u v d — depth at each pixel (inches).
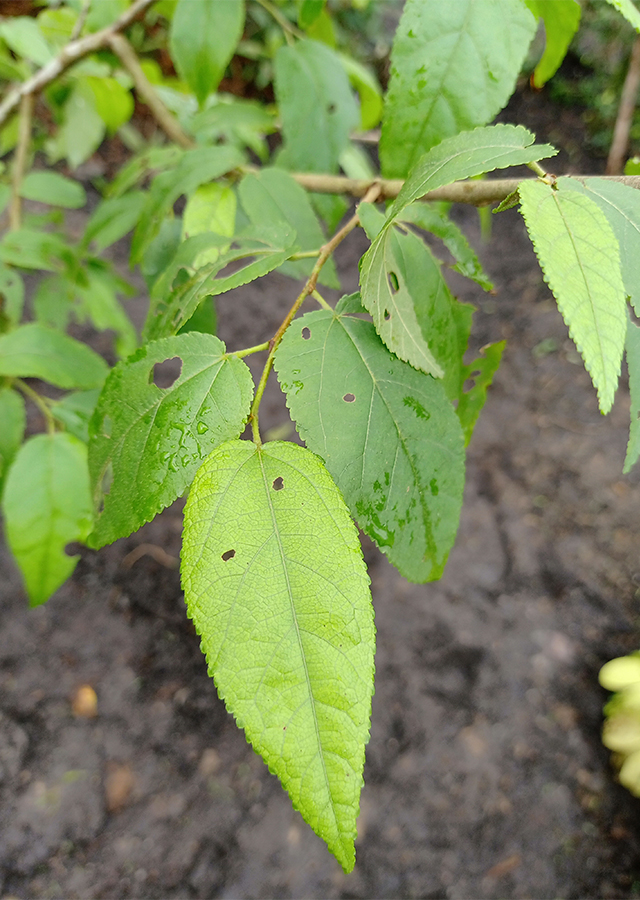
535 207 4.9
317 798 4.3
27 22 14.7
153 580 28.4
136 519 5.3
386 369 6.1
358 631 4.7
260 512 5.1
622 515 34.2
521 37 7.2
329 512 5.1
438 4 7.1
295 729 4.5
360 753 4.4
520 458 36.7
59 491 12.1
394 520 5.8
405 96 7.3
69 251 14.2
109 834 22.0
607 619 29.9
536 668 28.1
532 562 31.8
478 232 52.0
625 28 58.2
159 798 22.9
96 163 44.9
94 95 17.0
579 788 24.8
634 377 5.4
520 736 26.0
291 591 4.8
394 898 21.9
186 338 6.0
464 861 22.9
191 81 11.2
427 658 27.9
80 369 12.0
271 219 9.8
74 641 26.0
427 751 25.3
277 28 45.2
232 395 5.7
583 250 4.7
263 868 22.0
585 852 23.2
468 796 24.3
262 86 49.2
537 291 47.6
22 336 11.8
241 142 18.3
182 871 21.6
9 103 14.3
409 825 23.5
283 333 6.1
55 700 24.4
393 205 5.8
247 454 5.4
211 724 24.8
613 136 59.0
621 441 37.8
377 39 58.8
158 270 12.0
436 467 6.0
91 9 14.0
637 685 25.6
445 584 30.5
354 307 6.4
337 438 5.7
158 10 14.1
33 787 22.5
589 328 4.4
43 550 12.0
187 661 26.3
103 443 5.8
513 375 41.6
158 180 10.6
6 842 21.3
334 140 12.2
